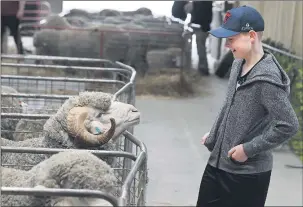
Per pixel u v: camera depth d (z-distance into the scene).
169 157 8.91
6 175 2.86
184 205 6.97
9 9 11.58
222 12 16.39
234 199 4.31
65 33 12.51
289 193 7.49
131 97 5.20
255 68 4.03
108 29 12.81
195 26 14.70
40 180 2.57
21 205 2.61
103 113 3.66
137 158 3.01
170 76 13.59
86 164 2.62
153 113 11.61
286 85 3.98
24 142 3.83
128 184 2.58
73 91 7.00
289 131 3.90
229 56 14.77
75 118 3.50
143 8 14.42
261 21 4.05
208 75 14.98
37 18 12.43
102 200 2.51
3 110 4.90
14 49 12.12
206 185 4.42
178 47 13.59
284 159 8.94
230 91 4.21
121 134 3.76
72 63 9.66
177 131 10.45
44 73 9.38
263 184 4.28
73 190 2.37
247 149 3.96
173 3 14.70
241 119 4.07
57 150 3.16
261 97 3.97
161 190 7.48
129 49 12.99
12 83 7.02
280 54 10.61
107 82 5.64
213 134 4.39
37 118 3.95
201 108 12.30
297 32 10.77
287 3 11.42
